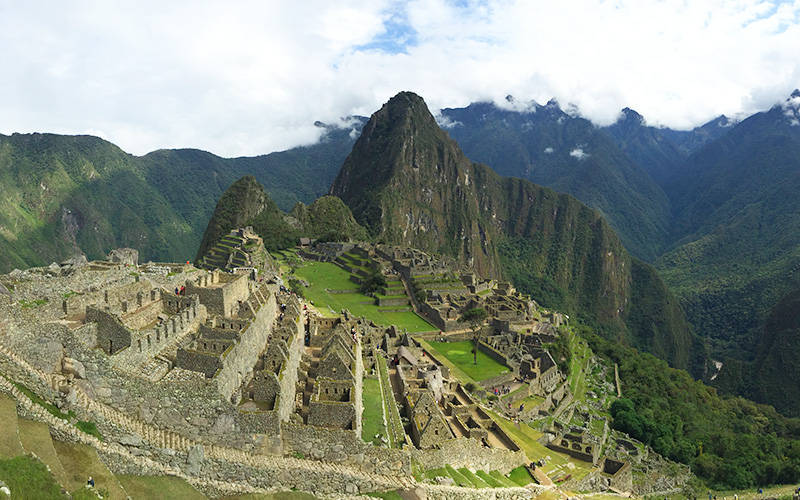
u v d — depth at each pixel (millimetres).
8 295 35250
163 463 35406
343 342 61062
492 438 69438
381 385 61188
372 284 168375
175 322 45812
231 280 65062
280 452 40156
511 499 56438
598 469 78938
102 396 35719
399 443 48281
